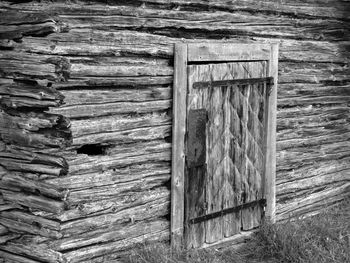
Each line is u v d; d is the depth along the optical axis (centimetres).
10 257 617
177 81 679
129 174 653
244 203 769
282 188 838
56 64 562
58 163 575
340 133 917
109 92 626
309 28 852
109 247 642
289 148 845
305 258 729
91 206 622
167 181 692
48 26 570
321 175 895
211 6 718
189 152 698
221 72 726
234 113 746
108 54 622
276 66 789
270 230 771
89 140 612
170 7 682
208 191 725
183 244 700
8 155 608
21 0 614
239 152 757
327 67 883
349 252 745
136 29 652
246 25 762
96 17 617
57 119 570
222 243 744
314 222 812
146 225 674
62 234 600
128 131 646
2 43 609
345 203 930
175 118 681
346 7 905
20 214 607
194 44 692
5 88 602
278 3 801
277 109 819
